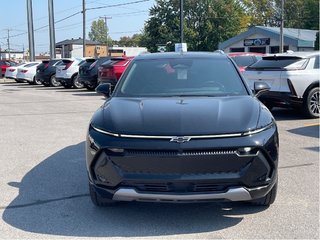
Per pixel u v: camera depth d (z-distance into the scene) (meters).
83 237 4.20
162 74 5.73
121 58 17.88
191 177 4.08
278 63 10.88
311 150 7.52
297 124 10.17
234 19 63.28
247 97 5.18
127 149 4.18
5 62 40.25
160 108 4.71
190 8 62.97
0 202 5.17
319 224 4.42
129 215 4.73
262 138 4.26
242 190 4.15
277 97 10.69
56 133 9.58
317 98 10.90
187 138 4.12
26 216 4.73
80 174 6.31
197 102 4.90
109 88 6.09
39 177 6.20
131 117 4.51
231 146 4.12
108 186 4.30
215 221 4.54
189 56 6.14
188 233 4.26
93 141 4.39
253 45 44.69
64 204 5.08
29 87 26.56
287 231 4.27
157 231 4.32
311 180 5.83
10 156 7.49
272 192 4.66
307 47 41.06
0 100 17.48
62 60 24.52
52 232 4.32
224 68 5.84
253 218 4.59
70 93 20.84
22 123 11.16
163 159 4.11
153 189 4.16
